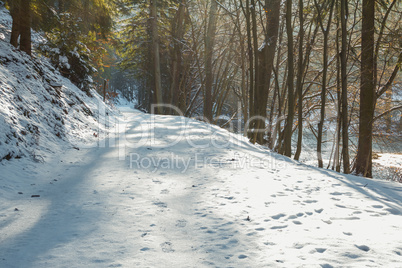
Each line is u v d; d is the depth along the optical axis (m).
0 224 3.57
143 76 28.61
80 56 16.27
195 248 3.04
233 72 25.67
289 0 9.42
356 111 14.63
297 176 6.27
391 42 10.28
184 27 25.45
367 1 9.98
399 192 5.18
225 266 2.66
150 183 5.52
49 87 10.45
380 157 22.23
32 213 3.96
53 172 6.04
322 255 2.79
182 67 27.28
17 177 5.26
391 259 2.68
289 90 9.76
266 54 12.30
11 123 6.45
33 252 2.92
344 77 9.00
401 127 15.70
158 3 23.56
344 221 3.71
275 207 4.25
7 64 8.97
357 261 2.65
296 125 19.41
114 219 3.80
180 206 4.34
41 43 15.50
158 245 3.11
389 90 14.91
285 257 2.78
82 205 4.30
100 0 13.09
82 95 14.70
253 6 11.33
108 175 6.00
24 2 10.57
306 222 3.68
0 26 15.26
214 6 19.23
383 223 3.63
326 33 9.45
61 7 13.81
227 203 4.45
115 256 2.86
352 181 5.92
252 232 3.39
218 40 23.47
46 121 8.37
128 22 24.52
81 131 9.95
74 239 3.22
